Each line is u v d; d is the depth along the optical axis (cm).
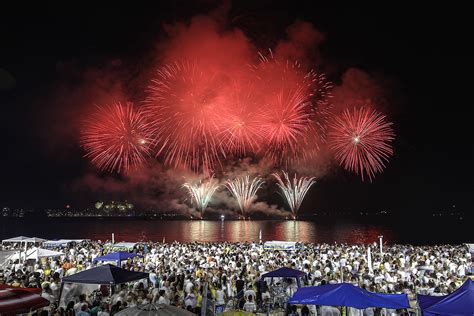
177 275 2192
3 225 19012
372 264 2898
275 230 13750
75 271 2436
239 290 2131
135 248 4306
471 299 1159
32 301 1122
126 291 1881
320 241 9725
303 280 2339
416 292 2036
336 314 1561
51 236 11756
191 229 14388
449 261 2970
